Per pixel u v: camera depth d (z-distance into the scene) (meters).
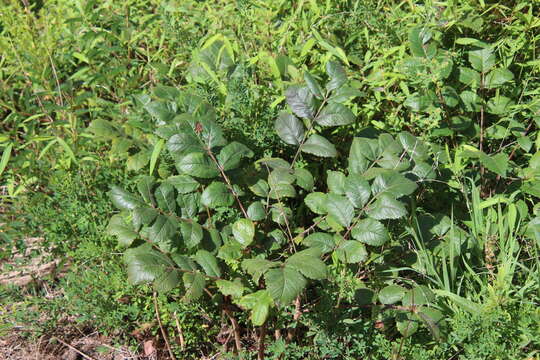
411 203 1.02
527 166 1.14
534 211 1.01
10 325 1.01
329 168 1.12
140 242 0.88
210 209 0.99
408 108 1.11
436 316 0.82
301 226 1.08
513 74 1.09
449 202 1.09
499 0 1.08
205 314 0.98
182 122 0.90
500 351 0.83
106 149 1.14
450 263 0.93
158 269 0.77
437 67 1.01
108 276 0.99
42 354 1.04
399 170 0.93
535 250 0.93
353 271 0.94
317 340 0.90
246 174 0.96
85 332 1.08
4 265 1.07
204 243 0.88
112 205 1.04
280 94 1.09
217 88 1.09
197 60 1.14
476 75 1.08
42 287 1.13
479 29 1.07
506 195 1.05
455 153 1.06
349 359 0.89
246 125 1.03
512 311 0.88
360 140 0.96
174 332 1.01
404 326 0.82
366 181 0.87
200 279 0.79
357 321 0.90
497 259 0.98
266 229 0.96
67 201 1.07
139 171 1.04
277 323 0.93
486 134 1.10
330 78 1.05
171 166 1.01
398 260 1.00
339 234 0.90
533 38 1.08
